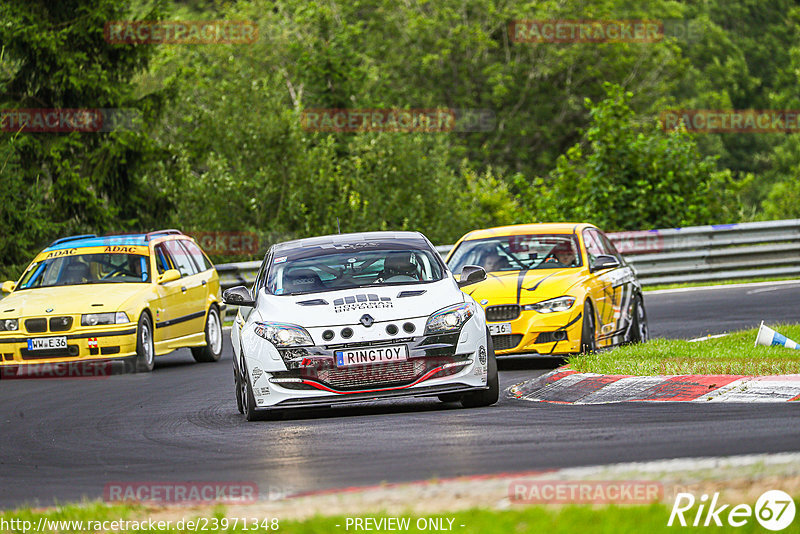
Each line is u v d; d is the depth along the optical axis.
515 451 28.02
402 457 28.39
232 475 27.72
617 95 113.62
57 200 98.38
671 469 22.11
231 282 85.50
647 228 109.31
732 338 50.53
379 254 41.31
